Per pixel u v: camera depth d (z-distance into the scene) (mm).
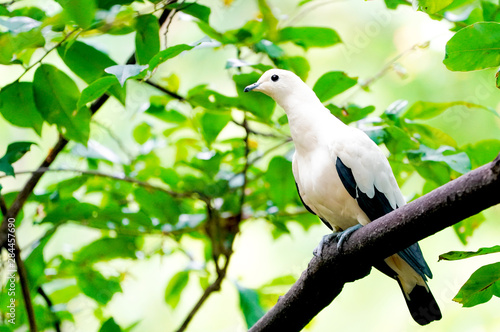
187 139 8562
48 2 7129
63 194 8164
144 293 11961
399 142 7074
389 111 7227
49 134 11117
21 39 6137
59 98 6562
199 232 8672
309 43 7555
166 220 8289
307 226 8539
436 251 12062
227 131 10891
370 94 11109
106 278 8562
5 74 9758
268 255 12359
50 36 6453
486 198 4309
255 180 8336
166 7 6641
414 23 10688
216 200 8367
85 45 6492
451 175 7277
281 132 7633
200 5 6652
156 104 8117
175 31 10539
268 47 7074
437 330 11938
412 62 10938
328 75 7074
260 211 8414
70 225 11367
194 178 8266
